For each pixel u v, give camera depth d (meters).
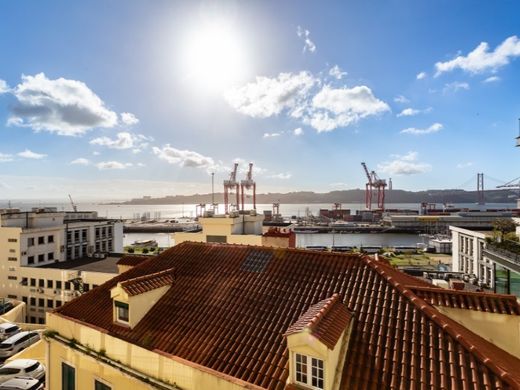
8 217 51.34
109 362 12.88
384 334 10.22
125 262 23.42
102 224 66.88
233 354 11.05
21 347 28.83
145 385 11.63
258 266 15.51
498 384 8.02
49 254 53.66
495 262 31.95
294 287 13.45
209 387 10.29
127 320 13.91
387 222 180.88
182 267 17.06
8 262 48.97
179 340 12.30
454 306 11.66
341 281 13.08
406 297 11.48
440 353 9.25
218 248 17.95
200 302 14.12
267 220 193.00
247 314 12.71
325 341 8.80
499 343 11.15
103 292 16.86
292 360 9.39
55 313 15.73
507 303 11.41
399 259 85.50
